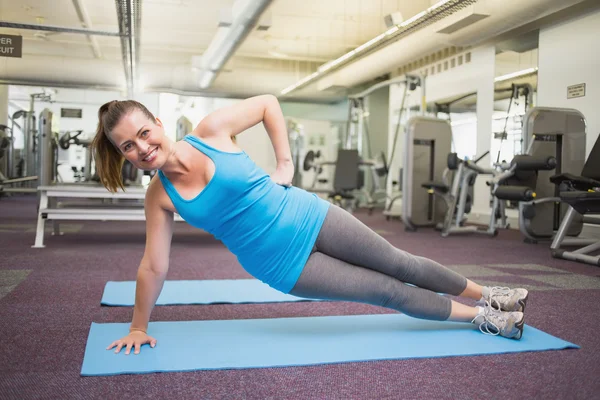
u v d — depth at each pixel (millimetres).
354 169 8414
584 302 2412
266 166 6391
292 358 1529
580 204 3607
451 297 2520
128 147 1349
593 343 1761
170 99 13062
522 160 4672
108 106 1370
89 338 1682
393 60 8406
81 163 13906
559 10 5898
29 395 1261
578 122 5094
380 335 1780
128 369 1416
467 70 7801
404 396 1290
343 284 1583
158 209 1519
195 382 1354
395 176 9922
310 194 1604
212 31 9234
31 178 8195
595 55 5656
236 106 1544
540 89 6344
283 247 1507
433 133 6102
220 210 1464
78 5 7184
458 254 4129
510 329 1732
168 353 1556
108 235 4984
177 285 2646
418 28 6539
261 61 11539
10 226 5562
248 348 1617
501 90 7180
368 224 7020
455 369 1480
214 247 4312
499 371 1469
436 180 6160
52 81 10156
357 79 9930
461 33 6609
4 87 11305
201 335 1752
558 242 3922
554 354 1625
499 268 3439
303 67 11633
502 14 5762
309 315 2094
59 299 2316
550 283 2895
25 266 3178
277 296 2406
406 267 1660
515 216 6828
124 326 1822
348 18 8227
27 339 1727
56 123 5395
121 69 10352
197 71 10469
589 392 1328
